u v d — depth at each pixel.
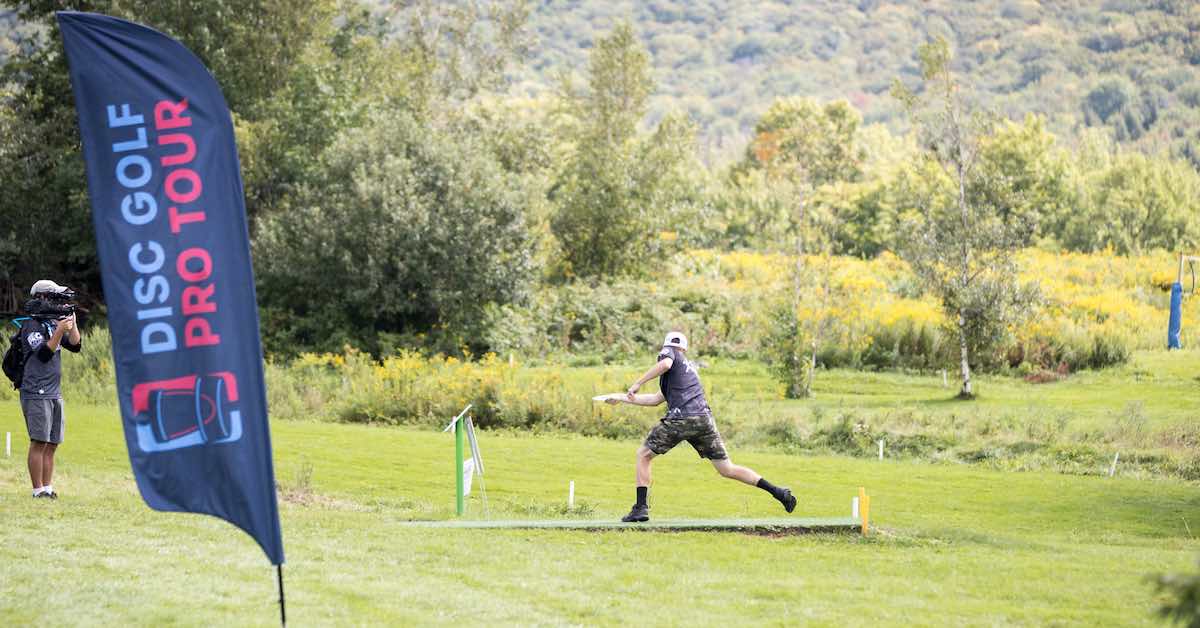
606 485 27.69
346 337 61.94
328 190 64.94
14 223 71.62
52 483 20.94
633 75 96.62
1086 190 126.06
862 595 14.16
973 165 55.00
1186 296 76.56
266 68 75.75
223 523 17.38
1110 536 22.67
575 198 83.50
